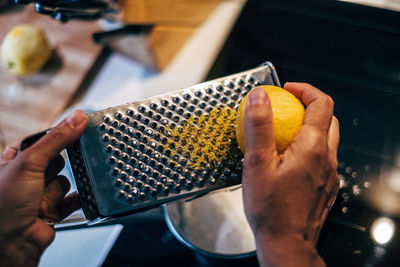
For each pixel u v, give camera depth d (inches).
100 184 21.8
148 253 30.1
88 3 27.6
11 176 20.2
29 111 38.8
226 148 22.8
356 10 38.1
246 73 23.7
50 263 30.2
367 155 35.2
